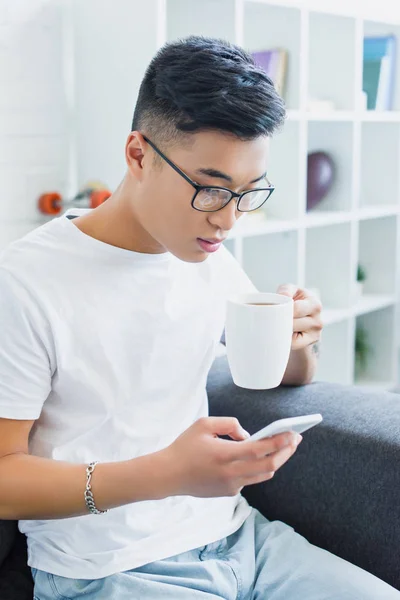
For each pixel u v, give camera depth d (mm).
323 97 2771
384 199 3061
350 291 2838
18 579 1222
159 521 1175
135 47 2111
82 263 1120
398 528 1241
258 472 912
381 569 1271
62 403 1117
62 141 2299
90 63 2236
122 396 1142
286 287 1361
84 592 1094
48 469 1014
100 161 2270
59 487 996
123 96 2172
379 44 2938
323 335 2934
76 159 2334
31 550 1156
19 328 1047
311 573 1166
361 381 3131
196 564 1144
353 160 2738
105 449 1138
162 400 1200
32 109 2207
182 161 979
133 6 2092
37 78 2205
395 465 1237
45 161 2264
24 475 1011
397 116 2906
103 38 2184
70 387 1102
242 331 1027
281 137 2537
